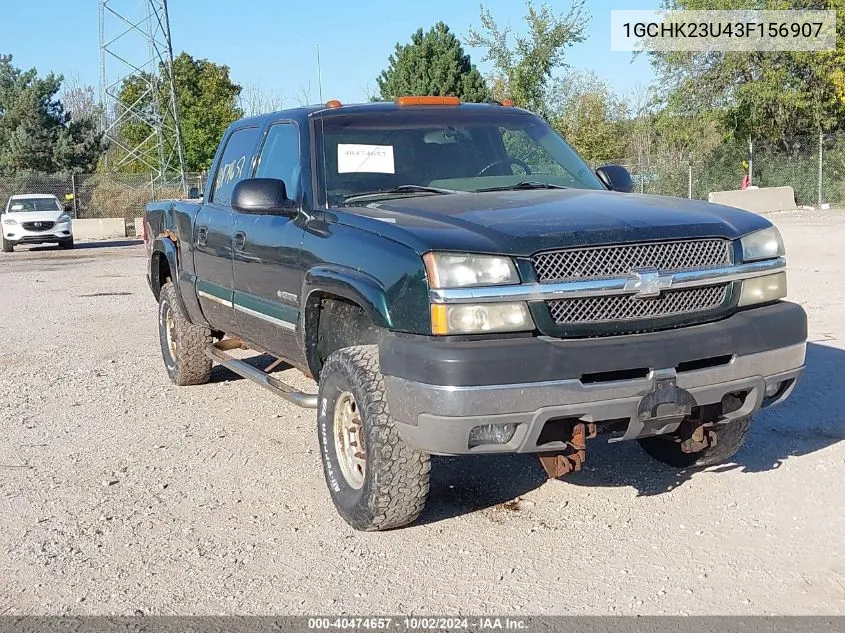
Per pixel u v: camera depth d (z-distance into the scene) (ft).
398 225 13.56
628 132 156.04
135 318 39.34
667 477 16.52
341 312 15.20
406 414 12.64
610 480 16.48
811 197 104.17
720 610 11.50
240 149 20.56
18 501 16.48
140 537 14.65
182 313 23.91
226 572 13.21
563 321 12.56
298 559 13.58
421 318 12.49
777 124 113.50
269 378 18.49
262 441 19.79
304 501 16.07
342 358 14.08
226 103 197.88
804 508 14.78
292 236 16.14
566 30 122.83
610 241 12.78
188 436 20.36
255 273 17.90
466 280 12.37
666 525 14.33
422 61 134.10
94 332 35.76
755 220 14.42
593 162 129.59
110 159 178.29
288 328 16.61
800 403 20.71
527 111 19.49
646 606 11.69
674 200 15.31
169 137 157.69
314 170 16.51
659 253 13.09
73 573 13.35
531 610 11.72
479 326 12.30
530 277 12.41
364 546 13.94
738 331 13.26
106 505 16.16
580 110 136.05
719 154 113.29
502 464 17.56
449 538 14.15
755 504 15.05
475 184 16.84
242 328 19.66
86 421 21.95
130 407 23.17
